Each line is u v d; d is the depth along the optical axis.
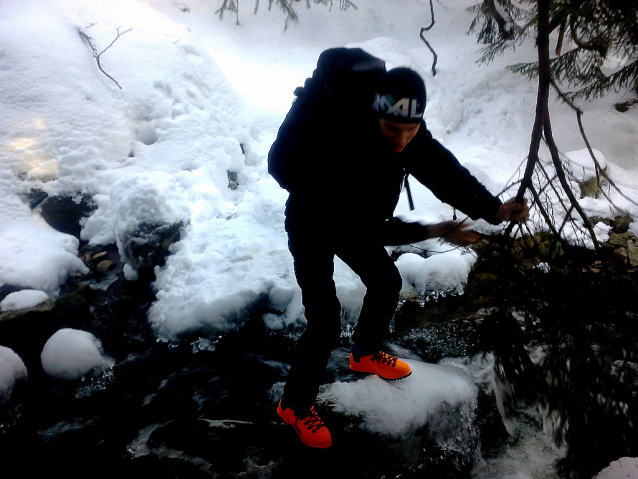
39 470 2.10
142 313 3.12
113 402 2.47
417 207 3.81
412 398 2.27
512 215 1.87
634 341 1.85
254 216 3.75
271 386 2.53
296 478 2.01
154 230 3.34
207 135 4.64
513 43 5.76
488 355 2.67
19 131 3.90
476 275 3.29
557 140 4.96
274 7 8.43
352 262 1.98
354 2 8.22
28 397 2.49
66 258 3.45
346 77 1.54
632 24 2.87
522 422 2.25
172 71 4.80
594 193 4.05
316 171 1.63
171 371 2.68
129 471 2.06
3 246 3.31
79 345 2.65
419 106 1.49
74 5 5.02
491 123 5.28
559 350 1.95
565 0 3.06
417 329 2.91
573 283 1.89
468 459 2.14
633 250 3.42
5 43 4.18
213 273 3.16
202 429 2.23
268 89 5.96
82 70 4.40
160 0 8.09
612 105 5.25
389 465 2.09
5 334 2.71
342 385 2.36
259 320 2.97
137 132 4.48
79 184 3.95
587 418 1.91
